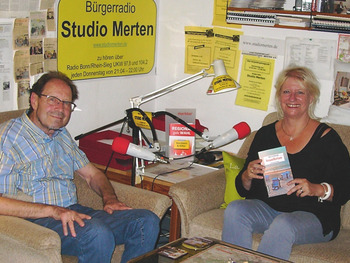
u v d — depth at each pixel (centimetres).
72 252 204
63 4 276
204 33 328
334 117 288
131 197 232
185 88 343
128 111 240
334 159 229
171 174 271
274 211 233
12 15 253
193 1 328
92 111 309
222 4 316
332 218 226
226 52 322
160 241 301
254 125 320
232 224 225
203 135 241
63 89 216
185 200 239
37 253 182
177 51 341
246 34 312
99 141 286
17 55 258
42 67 273
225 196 257
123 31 317
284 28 298
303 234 214
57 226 205
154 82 353
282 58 303
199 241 201
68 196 229
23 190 215
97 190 238
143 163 268
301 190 221
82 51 293
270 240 213
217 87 258
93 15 294
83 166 241
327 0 279
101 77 309
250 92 317
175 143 286
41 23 267
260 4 298
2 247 193
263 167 229
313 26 284
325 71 290
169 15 339
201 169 282
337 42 284
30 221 208
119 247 228
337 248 214
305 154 231
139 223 219
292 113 233
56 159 228
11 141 212
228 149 329
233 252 192
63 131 236
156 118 314
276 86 246
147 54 340
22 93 265
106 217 220
